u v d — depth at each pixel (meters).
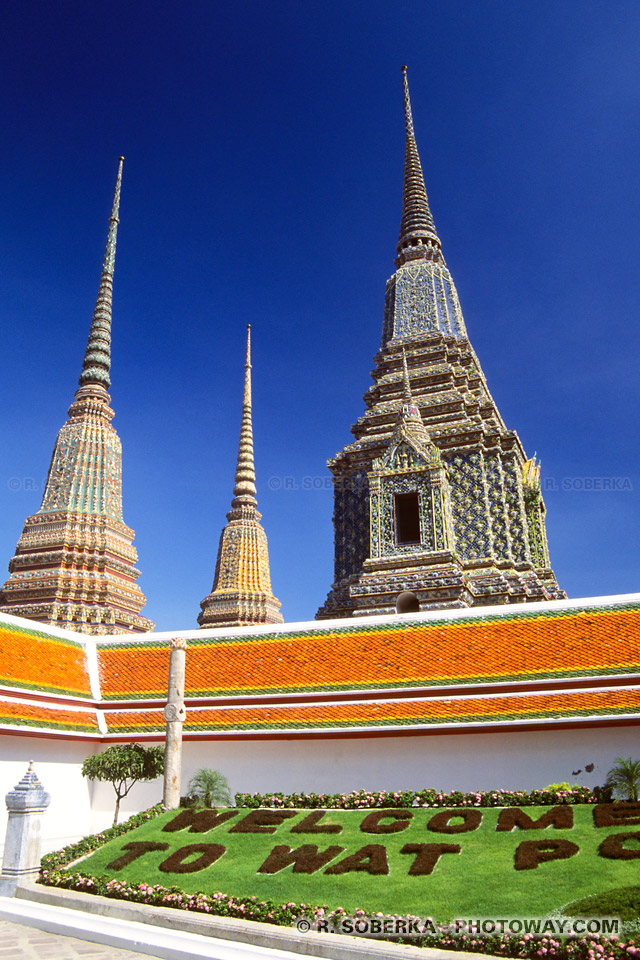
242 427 53.41
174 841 17.03
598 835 14.31
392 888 13.22
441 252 43.03
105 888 14.83
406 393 33.66
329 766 21.58
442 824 16.09
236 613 44.50
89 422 37.56
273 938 12.12
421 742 20.98
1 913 14.53
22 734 21.25
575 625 21.80
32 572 33.44
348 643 23.98
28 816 16.73
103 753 21.03
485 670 21.36
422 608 27.95
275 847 15.83
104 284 41.78
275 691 22.97
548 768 19.59
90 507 35.59
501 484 32.19
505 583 29.53
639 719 18.73
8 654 23.03
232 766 22.48
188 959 11.77
